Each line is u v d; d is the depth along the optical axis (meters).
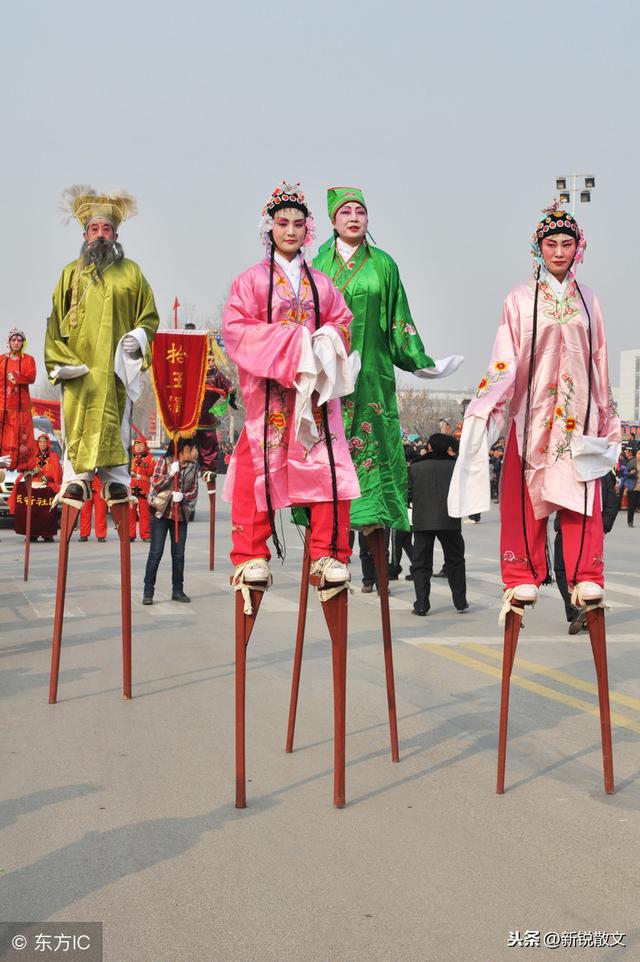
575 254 5.35
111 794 5.15
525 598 5.16
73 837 4.57
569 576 5.31
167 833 4.62
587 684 7.68
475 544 20.00
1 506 23.83
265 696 7.25
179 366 14.59
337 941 3.60
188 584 13.82
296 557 17.66
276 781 5.36
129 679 7.20
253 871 4.20
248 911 3.84
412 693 7.38
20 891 4.02
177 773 5.48
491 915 3.80
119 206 7.20
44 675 7.94
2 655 8.76
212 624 10.48
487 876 4.14
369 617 11.02
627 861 4.30
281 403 5.15
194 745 6.01
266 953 3.51
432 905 3.88
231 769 5.56
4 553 18.23
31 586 13.46
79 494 7.03
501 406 5.26
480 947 3.56
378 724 6.53
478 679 7.87
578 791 5.22
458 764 5.68
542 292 5.34
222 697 7.22
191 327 15.21
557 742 6.12
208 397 14.77
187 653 8.86
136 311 7.24
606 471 5.32
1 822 4.76
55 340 7.08
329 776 5.45
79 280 7.11
